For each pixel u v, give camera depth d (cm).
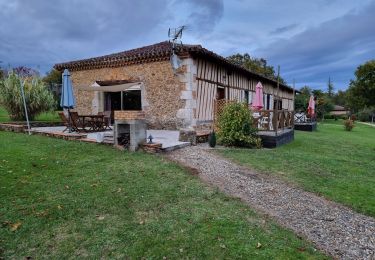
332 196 518
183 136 919
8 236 326
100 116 1123
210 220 383
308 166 727
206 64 1266
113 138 810
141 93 1288
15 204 403
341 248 342
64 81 995
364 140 1554
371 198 517
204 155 770
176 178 549
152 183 514
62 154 695
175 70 1182
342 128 2439
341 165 782
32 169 562
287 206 459
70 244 317
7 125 1127
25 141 845
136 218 381
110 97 1448
